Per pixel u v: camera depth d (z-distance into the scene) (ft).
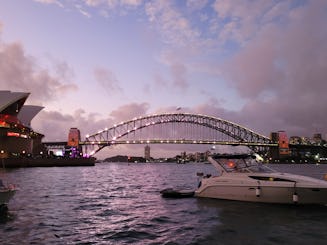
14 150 430.20
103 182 161.58
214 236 45.47
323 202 64.49
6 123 414.41
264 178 70.49
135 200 84.84
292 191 66.03
